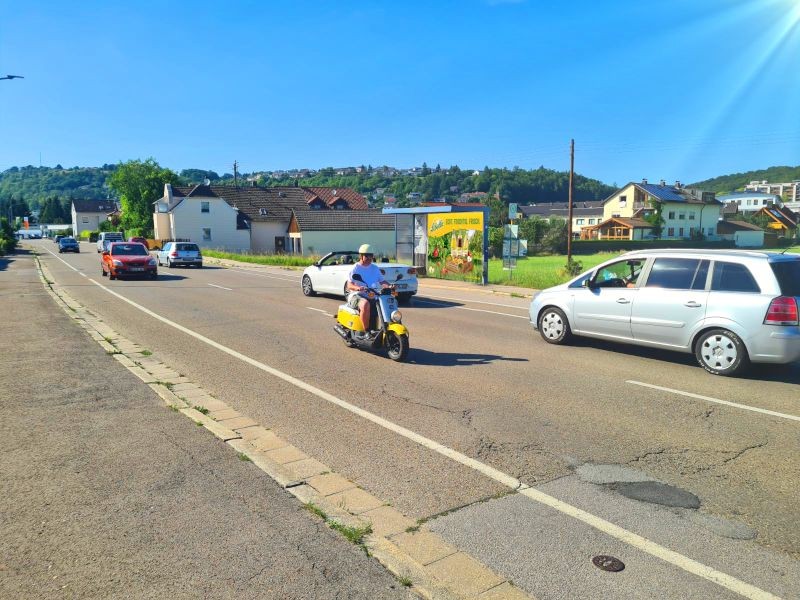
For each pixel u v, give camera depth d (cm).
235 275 2722
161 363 830
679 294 828
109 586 306
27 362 797
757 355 752
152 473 443
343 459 490
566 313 978
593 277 962
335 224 5669
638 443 535
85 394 648
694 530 381
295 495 412
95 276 2556
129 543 346
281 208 6850
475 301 1700
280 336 1059
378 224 5781
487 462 488
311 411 619
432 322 1262
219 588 306
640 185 8069
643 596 310
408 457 496
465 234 2244
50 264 3572
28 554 334
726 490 441
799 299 746
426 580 317
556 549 355
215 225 6325
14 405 605
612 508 410
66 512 382
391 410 623
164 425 549
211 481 430
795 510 410
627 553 352
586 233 8188
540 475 463
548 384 737
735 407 646
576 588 315
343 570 324
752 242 8262
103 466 454
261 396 673
